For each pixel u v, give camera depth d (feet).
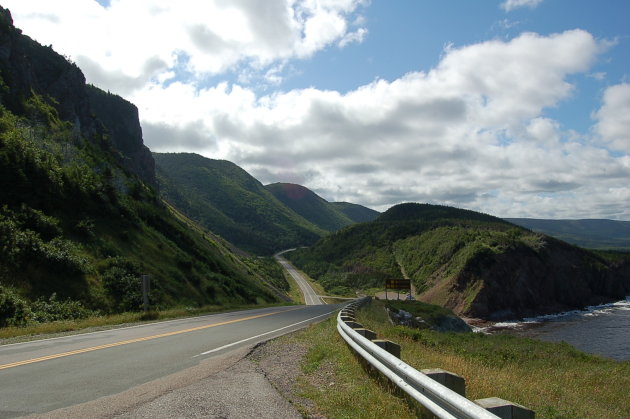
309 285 451.12
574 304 398.62
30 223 79.82
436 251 460.14
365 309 95.55
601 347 165.89
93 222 100.48
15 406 17.70
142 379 23.07
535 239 431.02
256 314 83.97
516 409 13.51
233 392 20.24
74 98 222.07
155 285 96.22
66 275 74.95
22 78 159.74
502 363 49.32
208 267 151.64
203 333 46.93
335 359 29.43
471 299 341.21
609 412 28.09
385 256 531.09
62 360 29.09
